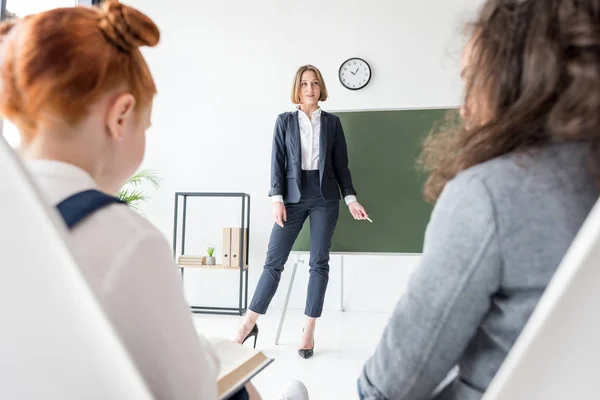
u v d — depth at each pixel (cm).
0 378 37
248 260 369
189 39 384
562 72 45
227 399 63
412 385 53
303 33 372
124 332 45
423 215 310
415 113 313
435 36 357
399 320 53
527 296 46
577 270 29
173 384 47
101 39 52
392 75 361
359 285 361
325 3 370
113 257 44
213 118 379
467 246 47
